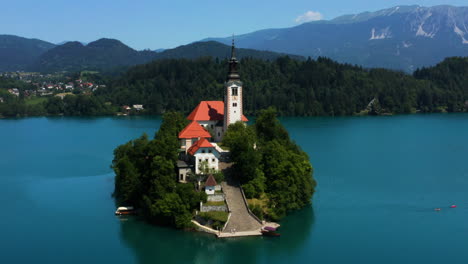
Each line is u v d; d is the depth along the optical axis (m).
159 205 124.25
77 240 120.75
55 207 146.50
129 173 141.25
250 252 113.06
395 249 115.12
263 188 136.38
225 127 168.88
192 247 115.44
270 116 165.38
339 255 111.94
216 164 138.38
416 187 172.12
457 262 108.00
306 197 144.62
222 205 126.94
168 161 133.25
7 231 127.12
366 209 145.38
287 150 154.25
